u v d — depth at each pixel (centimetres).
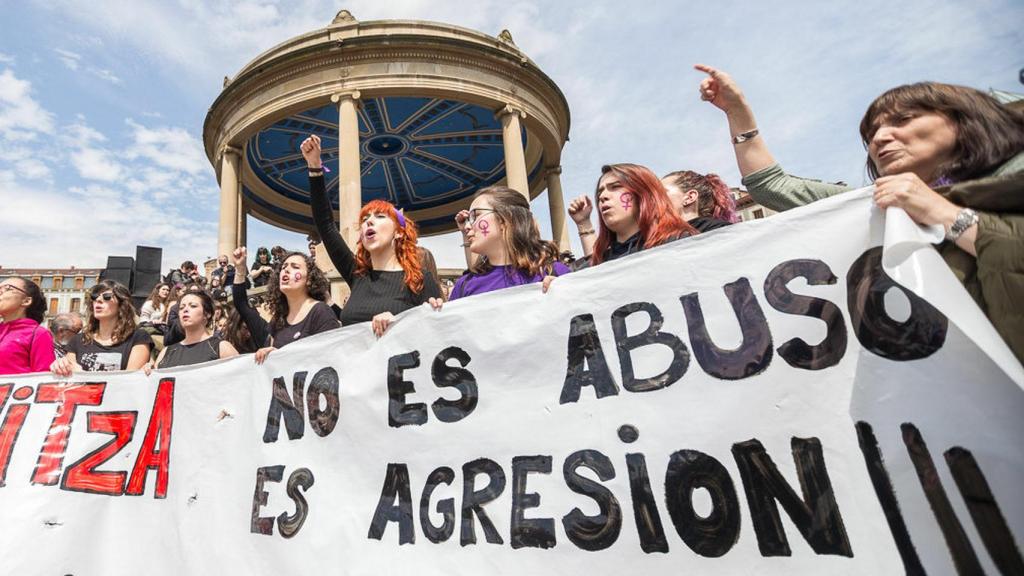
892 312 160
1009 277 128
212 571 252
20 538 274
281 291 369
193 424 287
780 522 160
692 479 176
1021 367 120
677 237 232
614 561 180
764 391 173
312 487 245
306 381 266
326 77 1482
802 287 177
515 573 195
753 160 239
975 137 155
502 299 231
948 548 137
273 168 1959
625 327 203
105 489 285
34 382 309
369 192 2291
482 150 2012
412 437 231
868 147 184
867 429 155
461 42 1516
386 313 255
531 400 212
